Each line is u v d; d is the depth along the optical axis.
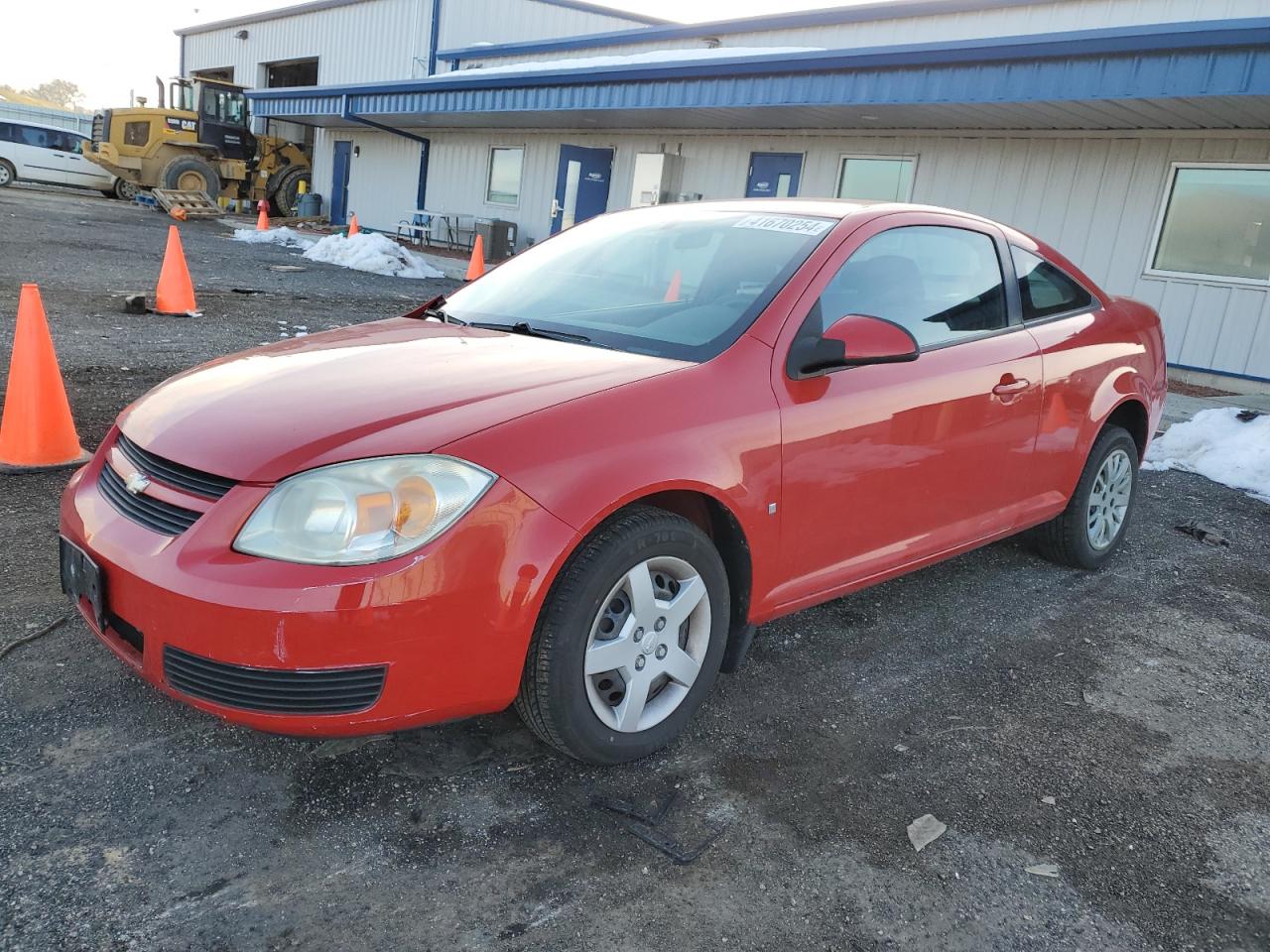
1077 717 3.05
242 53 33.69
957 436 3.29
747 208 3.51
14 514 3.93
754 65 11.92
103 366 6.59
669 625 2.54
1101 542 4.37
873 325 2.75
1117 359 4.14
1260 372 9.86
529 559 2.18
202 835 2.18
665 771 2.57
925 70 10.22
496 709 2.29
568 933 1.97
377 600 2.04
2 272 10.80
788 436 2.71
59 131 26.84
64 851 2.09
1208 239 10.19
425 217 22.33
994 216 11.96
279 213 27.86
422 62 24.42
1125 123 10.25
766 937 2.00
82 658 2.87
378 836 2.22
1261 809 2.60
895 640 3.53
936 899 2.15
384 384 2.47
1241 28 7.79
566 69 14.99
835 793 2.53
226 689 2.09
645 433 2.41
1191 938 2.09
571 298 3.27
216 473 2.19
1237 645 3.71
